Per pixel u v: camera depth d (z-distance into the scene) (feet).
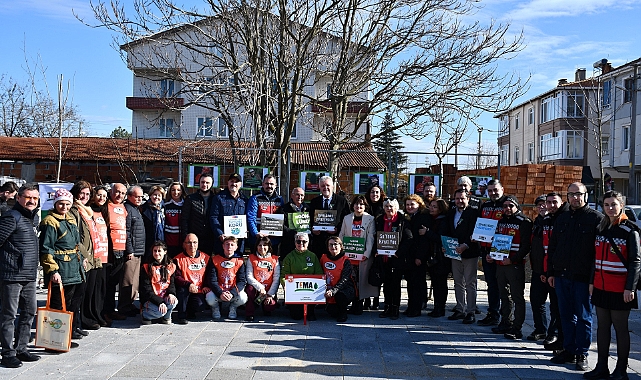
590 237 20.24
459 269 28.12
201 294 27.53
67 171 70.95
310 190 39.06
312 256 28.63
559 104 127.54
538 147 140.67
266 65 49.16
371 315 29.45
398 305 28.50
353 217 29.66
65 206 21.76
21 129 111.75
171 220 29.17
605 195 19.15
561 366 20.63
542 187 42.34
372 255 29.22
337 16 49.70
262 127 47.32
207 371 19.20
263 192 30.83
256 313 29.40
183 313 26.81
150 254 26.58
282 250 30.83
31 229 20.07
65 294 22.24
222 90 46.26
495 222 25.77
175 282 26.86
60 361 20.11
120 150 72.64
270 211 30.42
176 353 21.43
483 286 39.22
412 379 18.90
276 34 47.60
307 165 50.29
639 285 18.43
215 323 26.91
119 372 18.90
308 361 20.67
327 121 54.60
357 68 51.60
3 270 19.40
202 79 49.24
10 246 19.51
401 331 25.73
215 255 27.99
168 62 53.06
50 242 21.42
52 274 21.39
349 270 28.12
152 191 28.40
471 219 27.55
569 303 20.86
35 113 103.35
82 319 24.93
